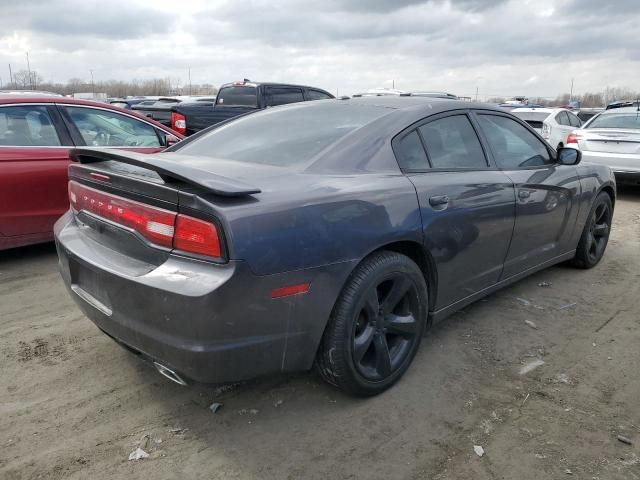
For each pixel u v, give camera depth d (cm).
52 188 503
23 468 232
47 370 311
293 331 242
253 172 268
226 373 229
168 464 237
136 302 236
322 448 249
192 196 220
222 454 244
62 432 257
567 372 321
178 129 992
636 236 659
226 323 221
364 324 278
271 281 228
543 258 431
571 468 238
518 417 275
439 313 330
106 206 262
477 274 353
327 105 359
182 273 223
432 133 332
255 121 367
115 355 330
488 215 342
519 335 369
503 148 386
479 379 311
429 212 298
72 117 531
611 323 393
